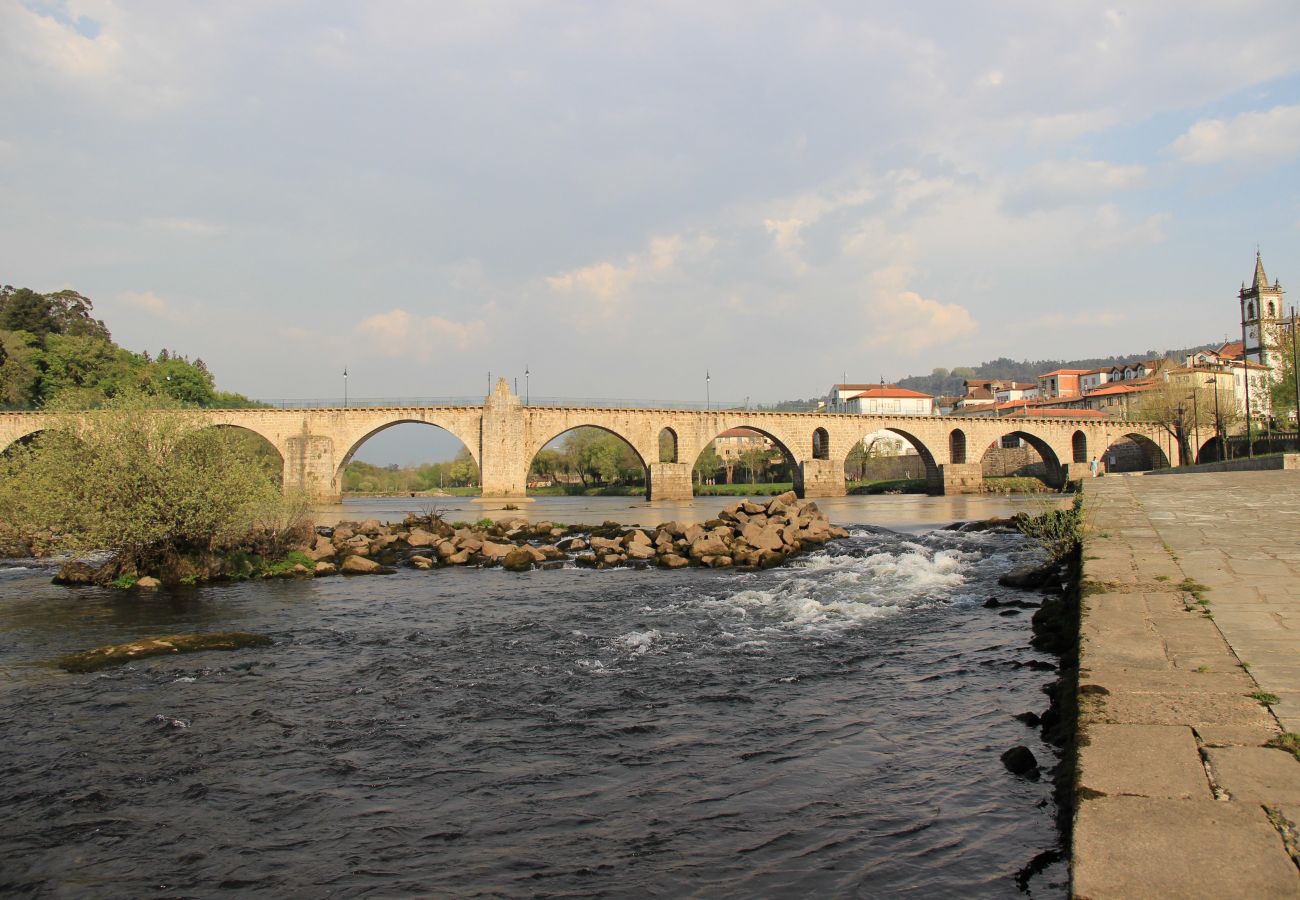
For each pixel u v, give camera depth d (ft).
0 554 120.88
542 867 24.57
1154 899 14.76
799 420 363.15
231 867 25.50
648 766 32.12
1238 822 17.07
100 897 24.06
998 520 124.26
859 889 22.04
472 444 336.70
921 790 27.91
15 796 31.30
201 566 94.99
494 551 110.11
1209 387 397.39
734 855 24.56
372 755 34.68
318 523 196.03
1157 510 68.74
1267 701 23.85
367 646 56.44
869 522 166.71
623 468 501.15
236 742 36.76
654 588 79.77
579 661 49.49
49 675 49.32
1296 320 319.47
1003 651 46.60
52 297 503.61
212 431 101.40
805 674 44.16
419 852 25.96
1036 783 27.22
